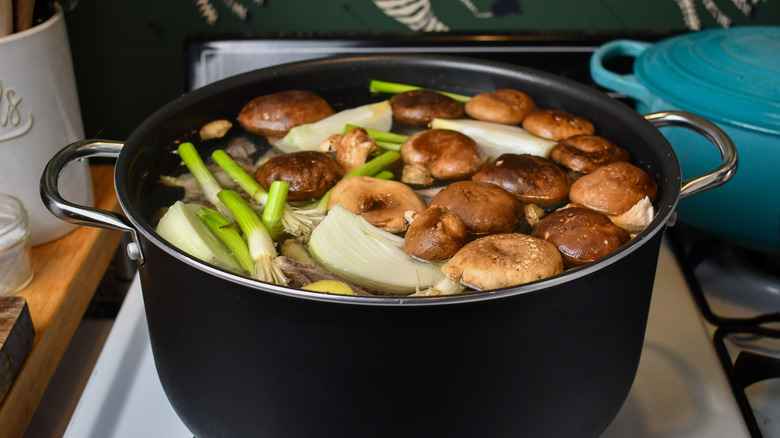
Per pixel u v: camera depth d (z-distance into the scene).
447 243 0.53
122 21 0.82
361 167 0.59
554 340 0.49
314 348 0.48
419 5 0.82
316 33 0.80
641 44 0.73
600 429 0.54
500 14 0.82
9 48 0.64
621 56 0.80
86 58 0.83
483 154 0.60
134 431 0.59
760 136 0.63
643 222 0.55
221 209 0.56
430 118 0.64
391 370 0.48
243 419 0.52
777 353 0.65
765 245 0.67
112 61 0.84
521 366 0.49
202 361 0.52
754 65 0.66
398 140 0.62
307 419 0.51
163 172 0.59
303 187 0.57
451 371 0.48
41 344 0.65
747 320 0.65
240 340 0.49
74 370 0.74
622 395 0.55
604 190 0.56
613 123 0.62
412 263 0.53
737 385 0.62
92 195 0.75
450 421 0.50
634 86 0.70
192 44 0.79
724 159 0.55
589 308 0.49
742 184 0.65
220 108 0.64
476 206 0.55
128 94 0.85
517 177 0.57
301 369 0.49
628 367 0.54
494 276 0.50
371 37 0.80
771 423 0.61
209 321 0.50
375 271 0.53
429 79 0.68
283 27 0.83
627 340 0.53
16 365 0.62
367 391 0.49
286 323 0.48
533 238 0.53
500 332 0.48
